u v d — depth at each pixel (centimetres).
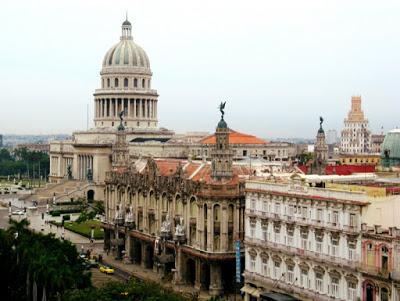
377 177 14638
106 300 10581
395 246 10194
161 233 16825
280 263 12875
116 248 19462
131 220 18762
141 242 18250
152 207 17938
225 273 15325
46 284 11944
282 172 17200
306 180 13012
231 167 15725
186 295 13662
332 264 11431
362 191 11294
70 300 10744
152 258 18075
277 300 12106
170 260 16675
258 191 13550
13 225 17550
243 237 15312
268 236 13288
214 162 15638
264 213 13400
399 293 10112
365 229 10794
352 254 11112
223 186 15125
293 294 12369
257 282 13500
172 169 18100
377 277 10462
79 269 13400
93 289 11338
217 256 15025
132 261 18875
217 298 11488
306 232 12206
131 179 19062
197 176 16512
